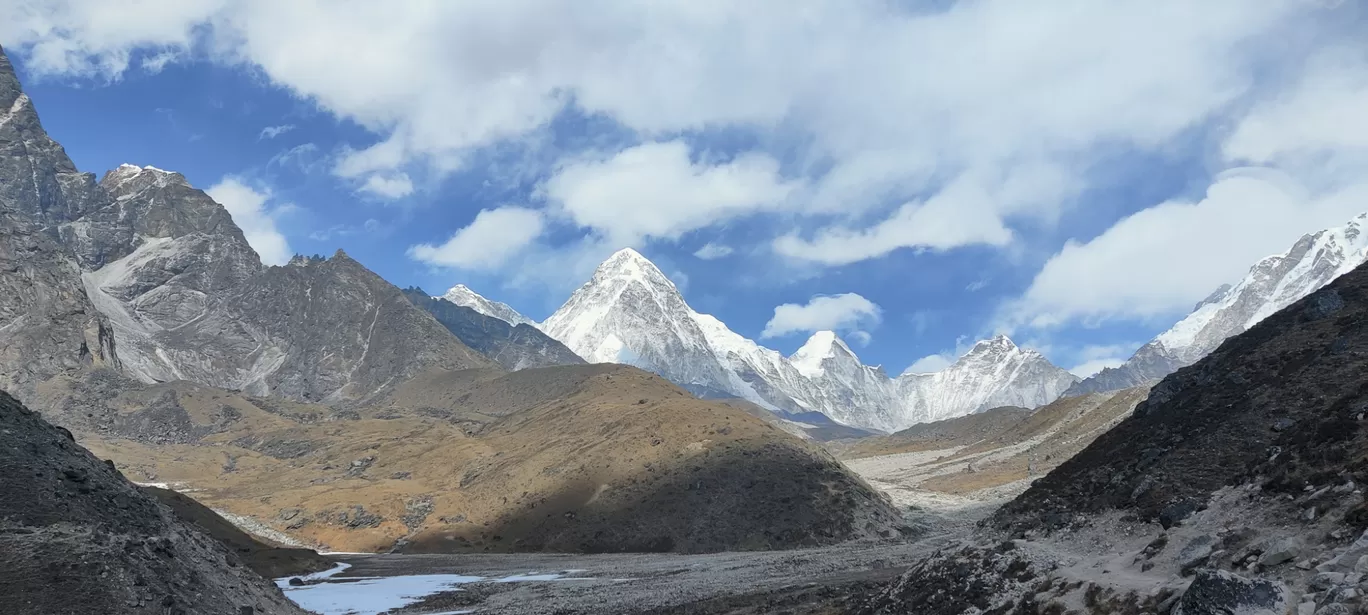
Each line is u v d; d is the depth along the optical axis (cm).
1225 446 5497
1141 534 5097
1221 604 3525
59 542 5569
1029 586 5109
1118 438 7044
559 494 17412
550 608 9238
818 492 16462
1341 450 4372
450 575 12650
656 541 15475
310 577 12519
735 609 8275
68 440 7350
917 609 5828
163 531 6731
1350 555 3456
